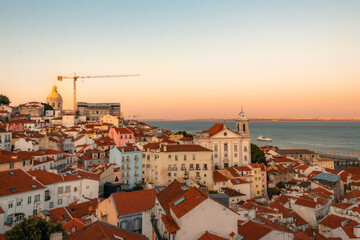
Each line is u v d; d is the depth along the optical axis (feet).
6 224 191.83
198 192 129.70
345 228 243.81
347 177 459.73
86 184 275.59
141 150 407.03
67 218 209.87
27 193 212.23
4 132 384.88
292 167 543.80
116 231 115.14
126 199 174.70
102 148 483.51
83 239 105.50
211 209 116.16
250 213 242.99
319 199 336.08
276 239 144.56
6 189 201.98
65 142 493.77
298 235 186.19
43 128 604.90
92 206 233.55
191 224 112.78
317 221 296.71
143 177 401.90
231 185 392.06
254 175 429.79
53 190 243.19
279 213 282.36
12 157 264.52
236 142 495.41
